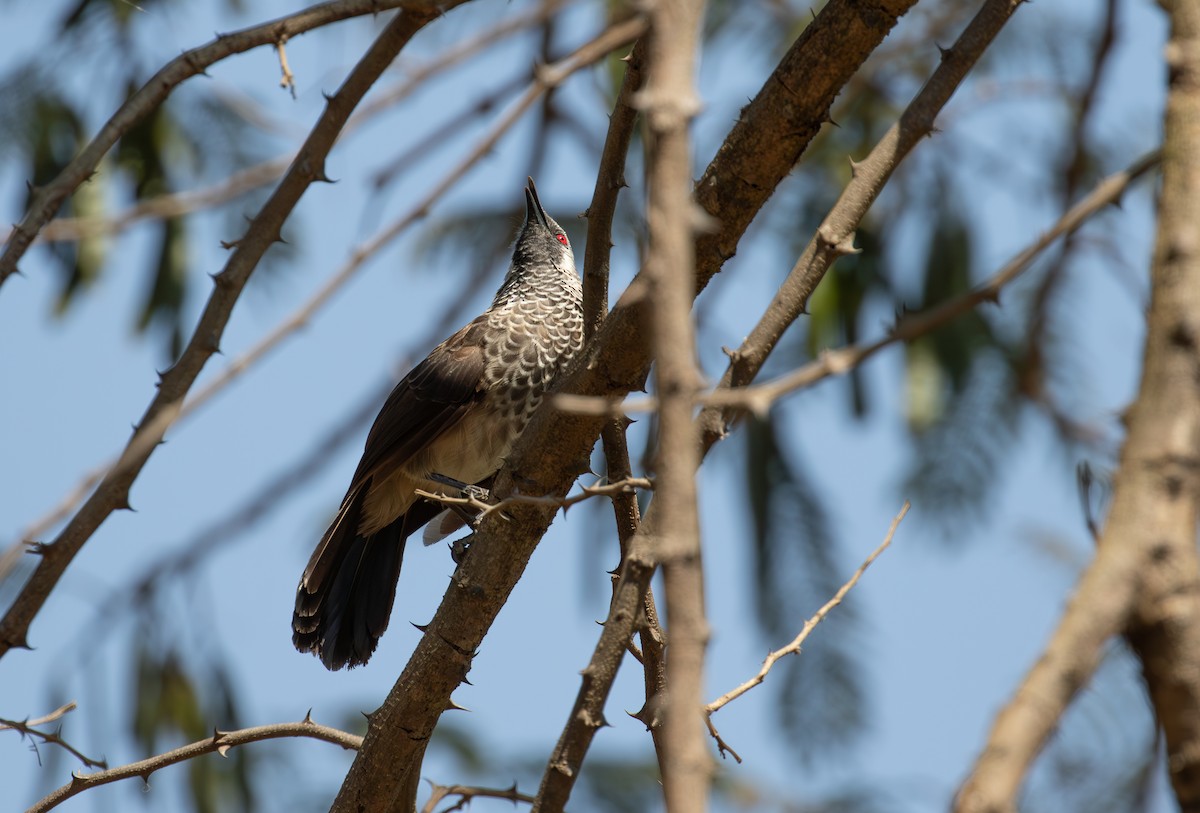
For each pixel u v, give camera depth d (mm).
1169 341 2951
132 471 4641
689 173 3096
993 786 2543
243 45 5023
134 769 6262
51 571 4633
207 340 5004
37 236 4867
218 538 5242
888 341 3285
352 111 5148
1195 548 2775
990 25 4754
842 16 4996
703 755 2811
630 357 5461
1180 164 3146
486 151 4871
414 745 6230
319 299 4711
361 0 5043
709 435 4609
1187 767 2688
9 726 5898
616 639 4492
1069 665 2664
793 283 4676
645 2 3162
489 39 5230
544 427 5770
